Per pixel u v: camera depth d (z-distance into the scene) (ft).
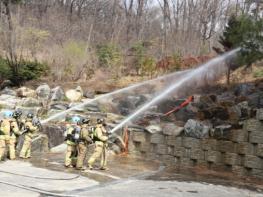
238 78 74.64
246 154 46.16
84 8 180.65
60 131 56.24
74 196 32.55
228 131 48.16
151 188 37.29
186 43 112.27
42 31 102.17
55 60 93.81
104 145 44.73
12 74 89.51
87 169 44.32
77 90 78.64
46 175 39.55
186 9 145.28
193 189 37.88
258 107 55.47
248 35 59.88
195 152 50.90
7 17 97.96
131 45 109.29
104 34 140.77
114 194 34.14
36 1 150.00
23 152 48.47
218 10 141.90
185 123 57.00
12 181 36.27
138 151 57.21
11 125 46.55
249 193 37.93
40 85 84.07
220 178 44.60
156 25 158.20
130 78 90.43
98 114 66.59
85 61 93.71
